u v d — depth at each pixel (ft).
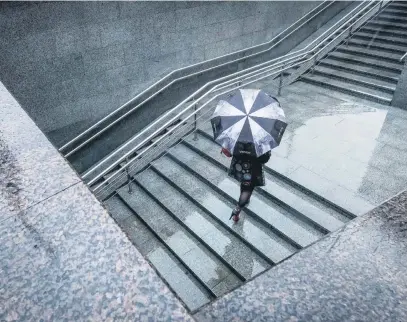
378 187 18.29
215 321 3.34
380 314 3.43
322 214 17.24
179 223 19.39
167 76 28.71
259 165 15.25
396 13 35.81
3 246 4.21
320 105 27.17
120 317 3.42
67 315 3.47
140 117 28.55
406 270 3.91
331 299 3.56
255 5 31.96
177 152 24.11
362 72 30.01
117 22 24.09
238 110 14.33
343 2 42.01
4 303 3.59
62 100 23.94
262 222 17.87
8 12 19.53
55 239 4.28
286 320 3.34
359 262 4.00
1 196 4.97
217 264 16.80
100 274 3.85
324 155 21.02
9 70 20.95
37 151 5.90
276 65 27.55
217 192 20.56
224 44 31.50
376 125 23.98
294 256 4.09
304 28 38.40
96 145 26.76
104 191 22.00
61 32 21.98
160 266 17.21
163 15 26.21
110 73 25.45
